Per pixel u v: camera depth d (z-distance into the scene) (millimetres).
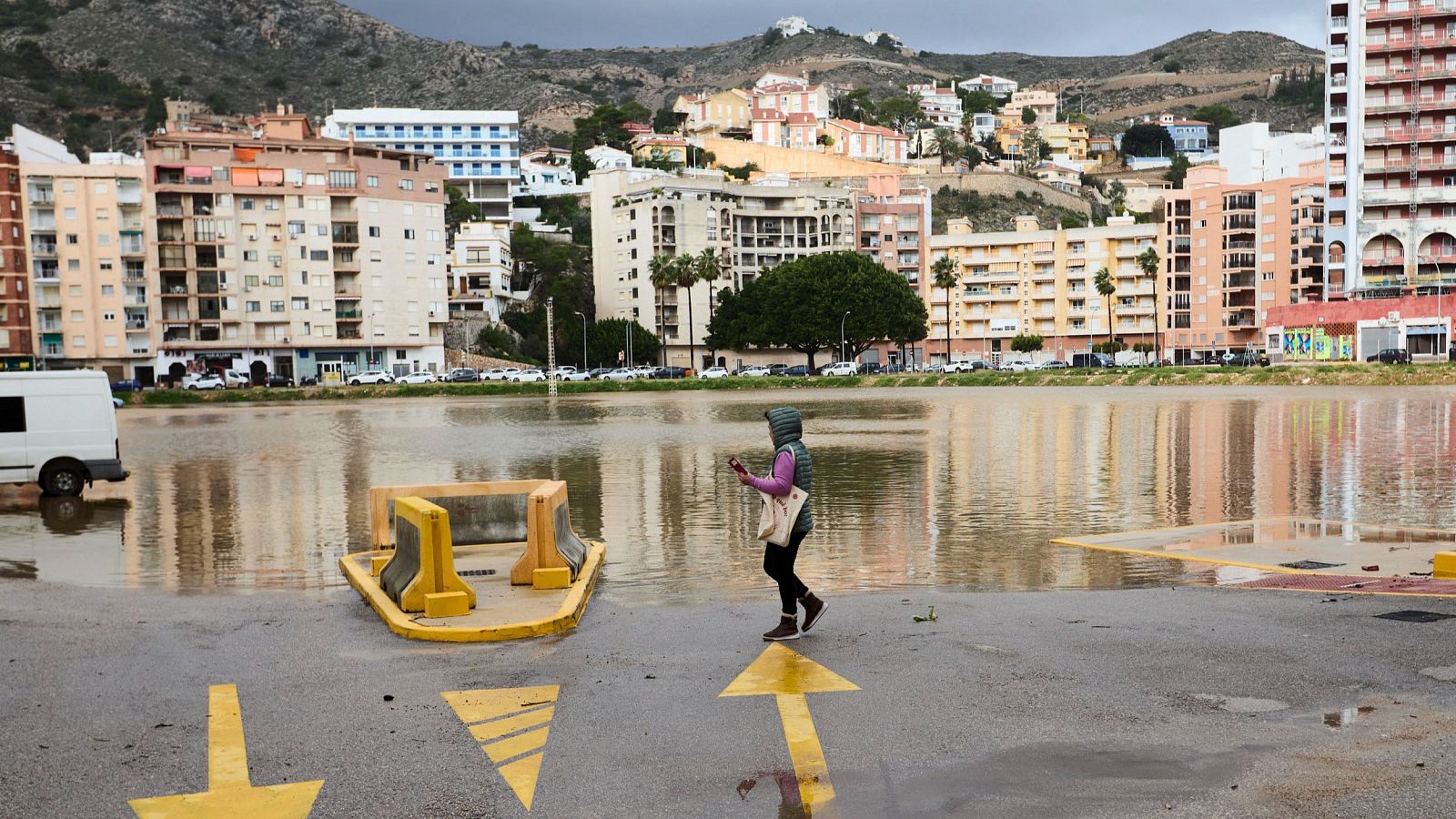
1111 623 9547
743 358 140000
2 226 103062
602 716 7121
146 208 107875
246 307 111500
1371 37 96562
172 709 7395
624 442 37969
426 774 6160
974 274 151875
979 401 63875
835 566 14102
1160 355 142125
